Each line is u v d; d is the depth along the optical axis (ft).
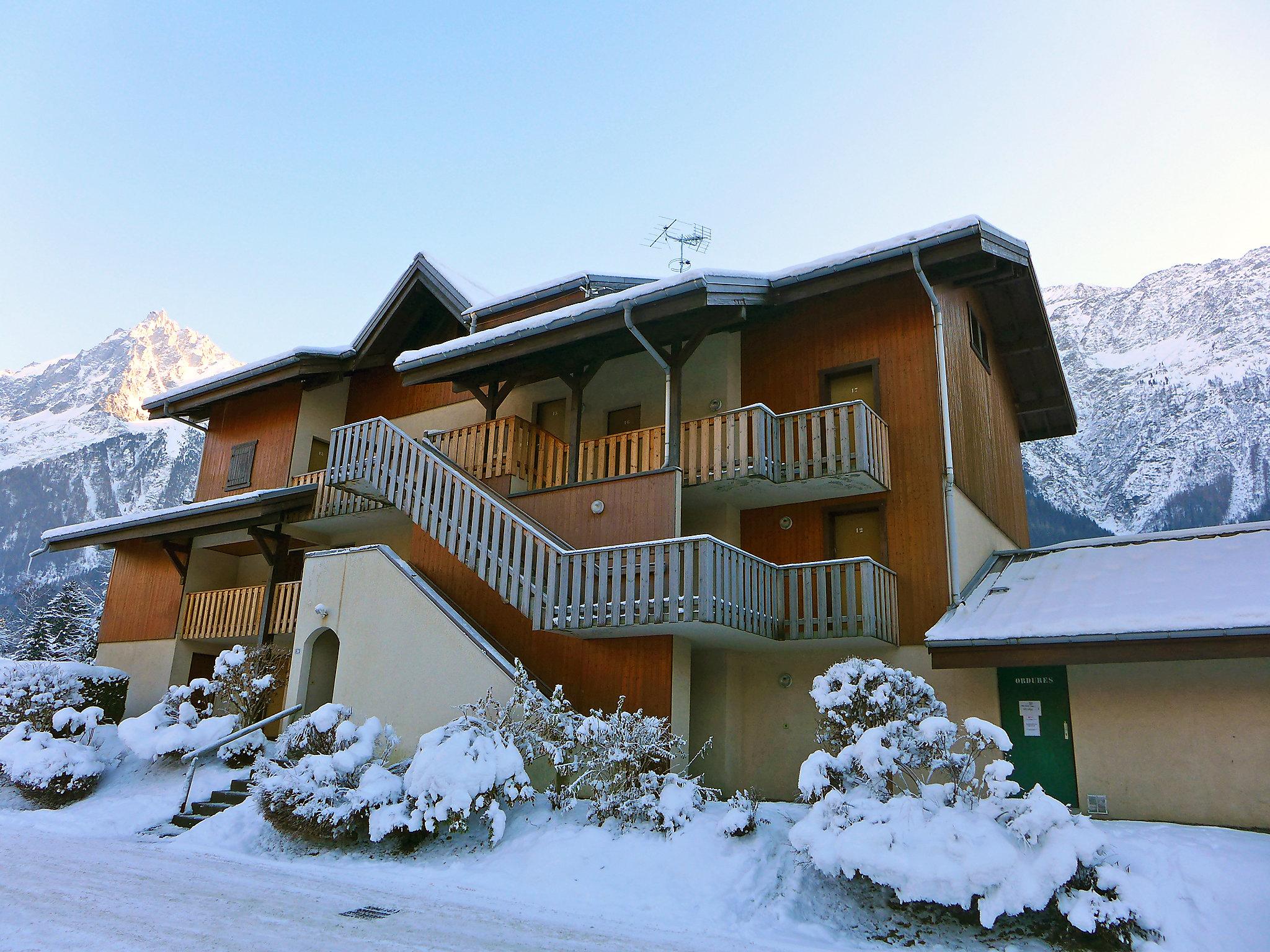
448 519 44.91
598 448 46.37
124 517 65.36
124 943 18.15
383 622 44.37
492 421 49.08
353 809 30.17
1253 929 19.77
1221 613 31.12
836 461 40.24
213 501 59.52
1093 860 20.65
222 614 61.67
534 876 26.25
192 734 44.52
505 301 53.88
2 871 26.23
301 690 47.39
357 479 50.03
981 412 49.75
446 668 40.88
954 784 24.00
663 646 38.58
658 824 27.86
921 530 41.45
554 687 41.19
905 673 29.37
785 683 42.83
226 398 70.59
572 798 31.27
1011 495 56.08
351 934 19.52
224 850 31.76
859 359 45.29
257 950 17.84
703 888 24.20
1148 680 34.68
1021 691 37.29
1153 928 19.53
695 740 42.65
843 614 39.50
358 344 62.18
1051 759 35.91
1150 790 33.50
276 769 33.91
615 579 37.35
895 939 21.38
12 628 167.32
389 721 42.14
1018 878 20.25
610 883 25.08
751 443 41.83
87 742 46.85
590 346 45.96
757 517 46.34
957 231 39.40
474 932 20.24
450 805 29.09
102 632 69.46
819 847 22.97
